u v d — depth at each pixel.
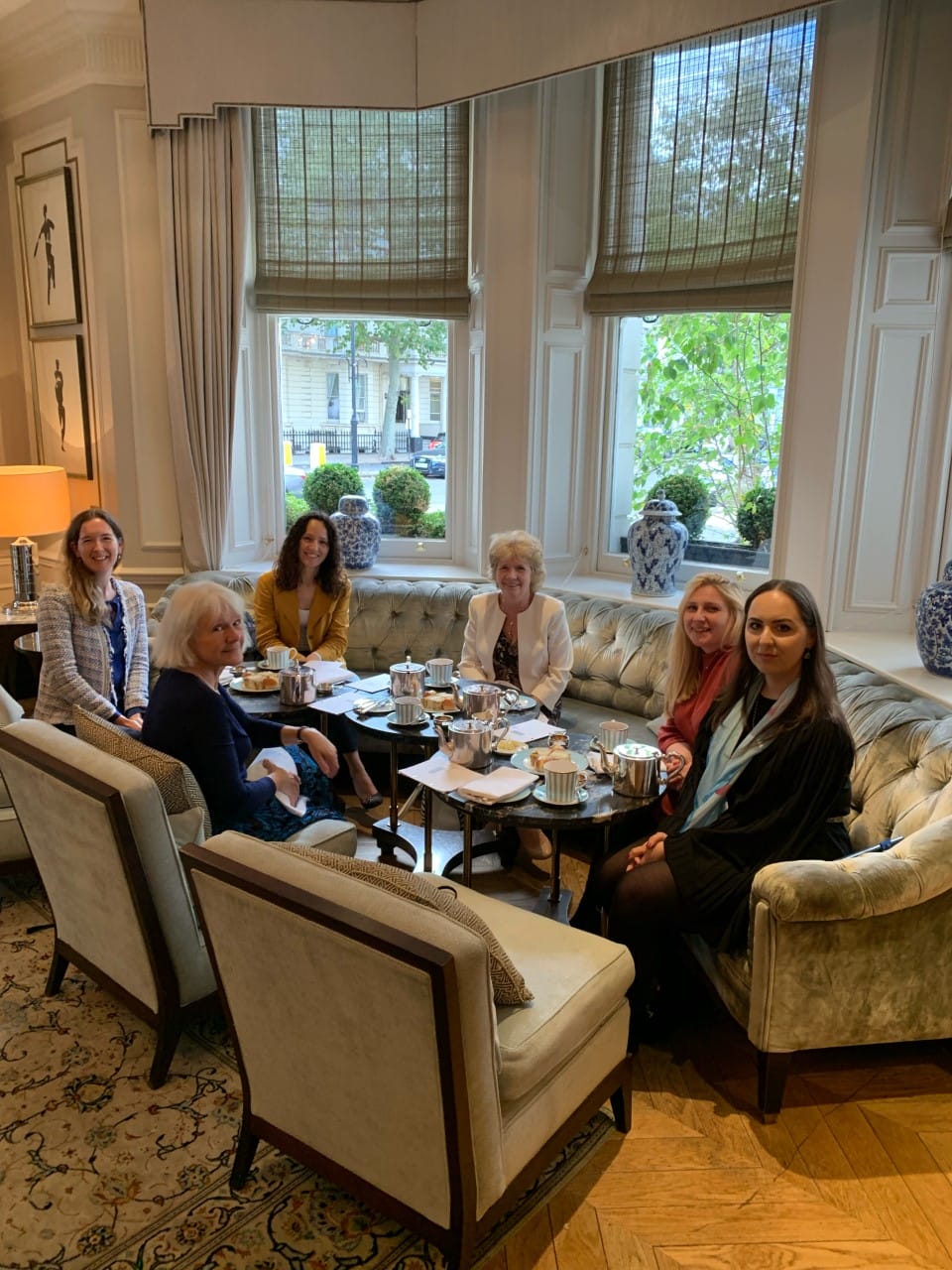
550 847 3.17
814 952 1.87
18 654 4.12
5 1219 1.68
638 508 4.17
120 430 4.28
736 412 3.75
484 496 4.11
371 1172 1.56
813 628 2.06
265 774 2.40
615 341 4.05
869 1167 1.86
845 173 2.95
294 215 4.18
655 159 3.68
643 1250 1.66
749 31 3.33
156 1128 1.91
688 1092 2.07
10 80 4.39
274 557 4.66
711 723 2.33
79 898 2.10
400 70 3.76
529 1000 1.68
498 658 3.25
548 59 3.41
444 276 4.16
